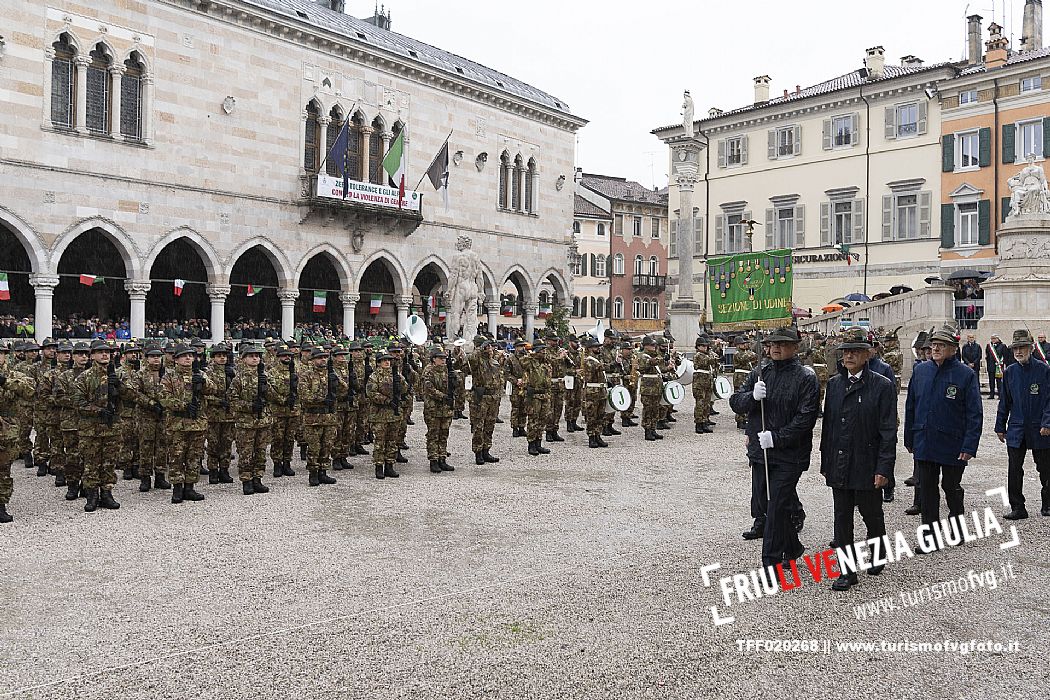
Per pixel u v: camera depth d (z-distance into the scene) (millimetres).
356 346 18562
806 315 46969
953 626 7922
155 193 33188
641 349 22812
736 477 15297
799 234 53031
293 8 38875
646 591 8930
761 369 9828
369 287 47812
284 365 15578
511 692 6590
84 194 31078
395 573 9555
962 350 28656
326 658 7223
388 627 7918
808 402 9031
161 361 14523
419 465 16797
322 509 12805
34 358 17562
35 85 29766
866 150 49688
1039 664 7086
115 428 12812
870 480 8992
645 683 6750
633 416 24016
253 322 40219
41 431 15648
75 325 32250
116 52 31906
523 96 49500
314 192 37969
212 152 35031
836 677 6863
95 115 31781
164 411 13734
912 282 47719
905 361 33875
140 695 6539
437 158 42031
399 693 6570
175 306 41031
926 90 46844
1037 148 42531
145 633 7773
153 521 12031
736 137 56156
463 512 12562
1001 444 18859
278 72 37375
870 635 7719
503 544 10773
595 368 18766
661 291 77312
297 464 16938
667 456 17672
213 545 10734
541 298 57906
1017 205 30531
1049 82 41969
